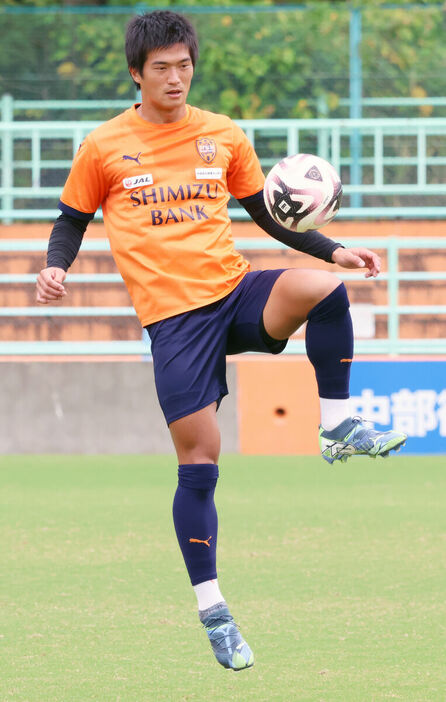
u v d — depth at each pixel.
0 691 14.94
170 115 14.85
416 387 39.06
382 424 39.03
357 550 23.84
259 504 29.72
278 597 19.91
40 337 45.47
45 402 39.72
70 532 26.16
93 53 49.72
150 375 39.69
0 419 39.72
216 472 14.60
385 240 42.38
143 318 14.84
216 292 14.62
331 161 49.62
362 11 50.50
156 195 14.68
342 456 14.62
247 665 14.08
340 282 14.29
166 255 14.58
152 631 17.91
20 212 45.91
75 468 36.56
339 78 50.44
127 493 31.80
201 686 15.11
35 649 16.94
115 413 39.69
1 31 49.53
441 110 50.38
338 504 29.69
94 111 49.72
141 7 50.19
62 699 14.59
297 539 25.06
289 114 50.56
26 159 49.28
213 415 14.64
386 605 19.30
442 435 39.12
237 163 15.50
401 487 32.53
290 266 46.91
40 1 61.84
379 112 50.47
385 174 49.78
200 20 50.56
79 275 43.41
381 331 46.34
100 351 41.75
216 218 14.85
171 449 39.81
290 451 39.38
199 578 14.47
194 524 14.45
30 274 47.25
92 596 20.17
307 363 39.50
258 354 43.56
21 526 26.91
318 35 50.50
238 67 50.25
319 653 16.56
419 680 15.22
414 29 50.56
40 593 20.41
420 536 25.30
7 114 49.59
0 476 35.00
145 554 23.72
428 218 50.22
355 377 39.00
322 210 14.91
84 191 15.09
